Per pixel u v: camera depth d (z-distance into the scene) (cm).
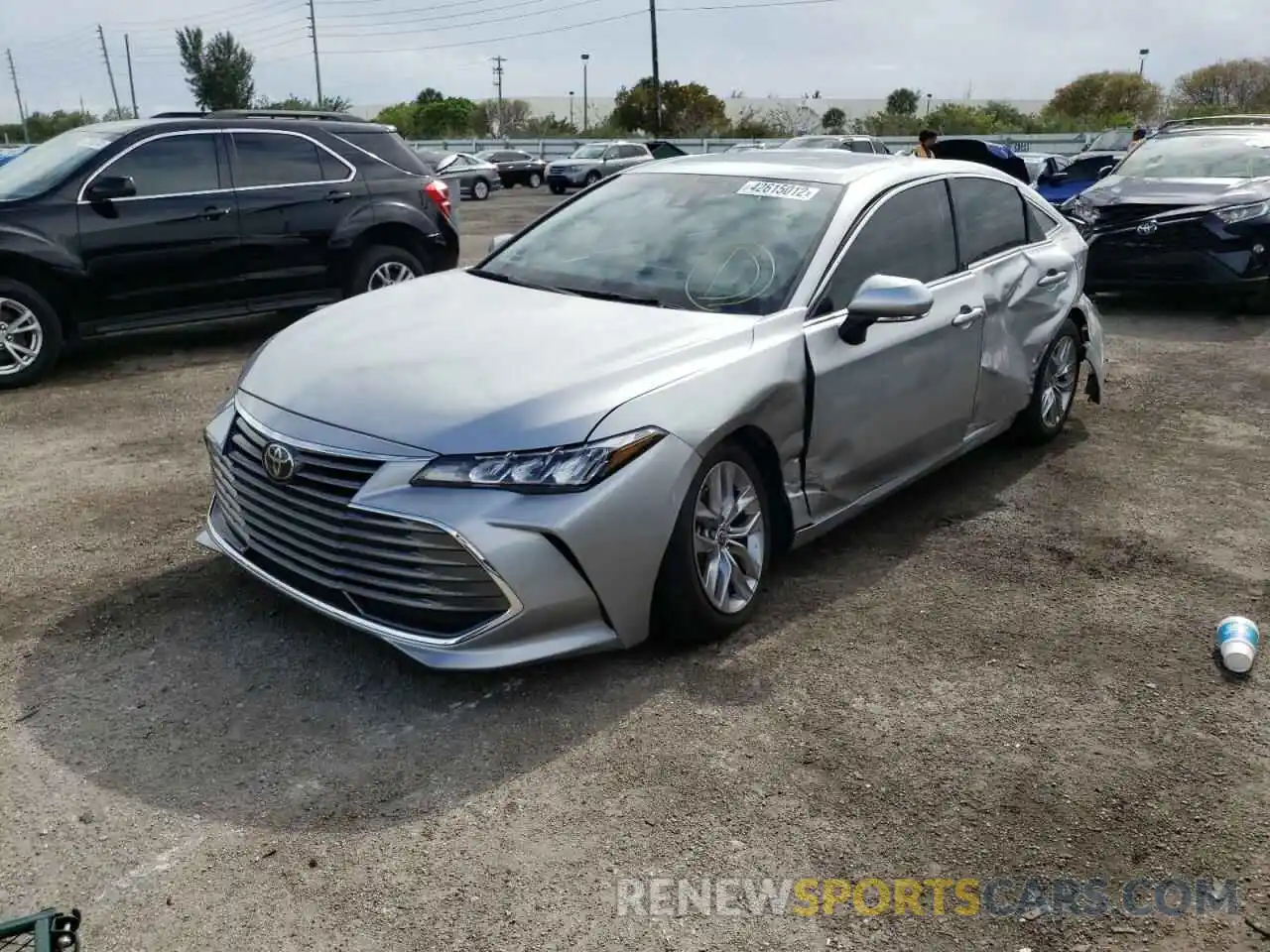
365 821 292
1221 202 1002
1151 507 537
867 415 440
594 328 390
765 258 434
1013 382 552
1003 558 472
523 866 276
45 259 744
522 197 3191
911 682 368
